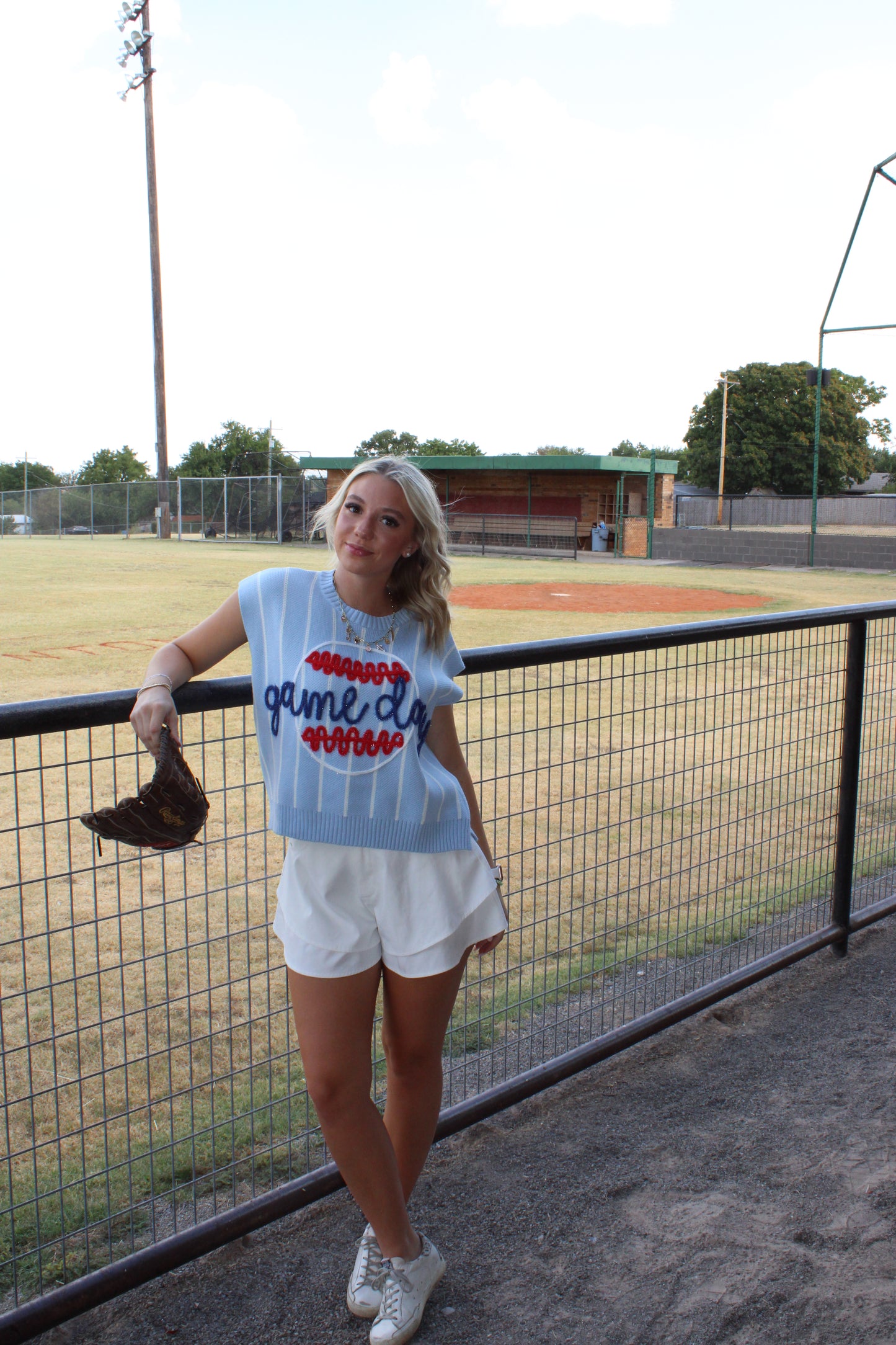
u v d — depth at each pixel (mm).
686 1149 2400
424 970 1785
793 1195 2236
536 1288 1946
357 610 1729
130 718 1771
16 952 3414
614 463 28625
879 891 4098
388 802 1717
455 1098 2533
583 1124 2500
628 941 3506
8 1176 2062
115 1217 2121
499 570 23266
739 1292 1943
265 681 1725
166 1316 1855
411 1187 1966
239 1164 2316
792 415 58469
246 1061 2818
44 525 41812
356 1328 1838
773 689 4262
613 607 15156
